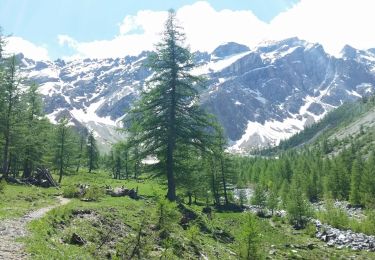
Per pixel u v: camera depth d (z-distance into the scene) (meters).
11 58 50.03
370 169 85.12
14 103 50.91
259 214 64.50
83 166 128.75
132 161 35.84
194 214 34.69
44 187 47.09
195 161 37.41
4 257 13.38
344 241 43.97
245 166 151.50
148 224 20.98
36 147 59.41
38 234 17.17
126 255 17.55
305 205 58.62
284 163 125.44
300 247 39.25
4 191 32.75
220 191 70.69
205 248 25.59
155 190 22.28
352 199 82.75
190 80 35.06
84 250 17.19
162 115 34.78
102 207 27.94
